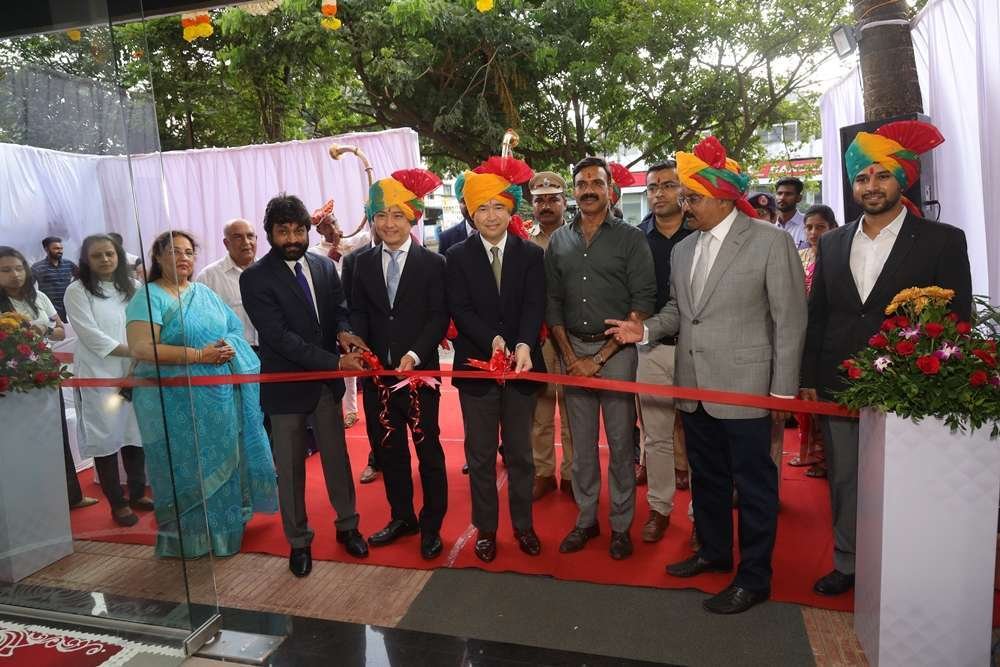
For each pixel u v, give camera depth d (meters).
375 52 9.01
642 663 2.35
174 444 2.52
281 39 8.43
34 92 2.38
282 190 6.31
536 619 2.65
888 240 2.58
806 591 2.75
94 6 2.28
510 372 2.89
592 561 3.09
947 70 3.89
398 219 3.09
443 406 6.02
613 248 3.02
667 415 3.25
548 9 9.02
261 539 3.52
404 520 3.39
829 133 7.02
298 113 10.21
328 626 2.67
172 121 9.38
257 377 3.20
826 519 3.43
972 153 3.81
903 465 2.07
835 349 2.66
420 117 9.79
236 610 2.82
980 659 2.09
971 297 2.50
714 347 2.67
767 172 11.84
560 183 3.83
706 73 9.53
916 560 2.10
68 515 2.63
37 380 2.55
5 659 2.51
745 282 2.61
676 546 3.21
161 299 2.50
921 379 2.02
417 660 2.42
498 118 9.39
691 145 10.36
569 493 3.90
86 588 2.66
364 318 3.22
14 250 2.49
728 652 2.39
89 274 2.46
